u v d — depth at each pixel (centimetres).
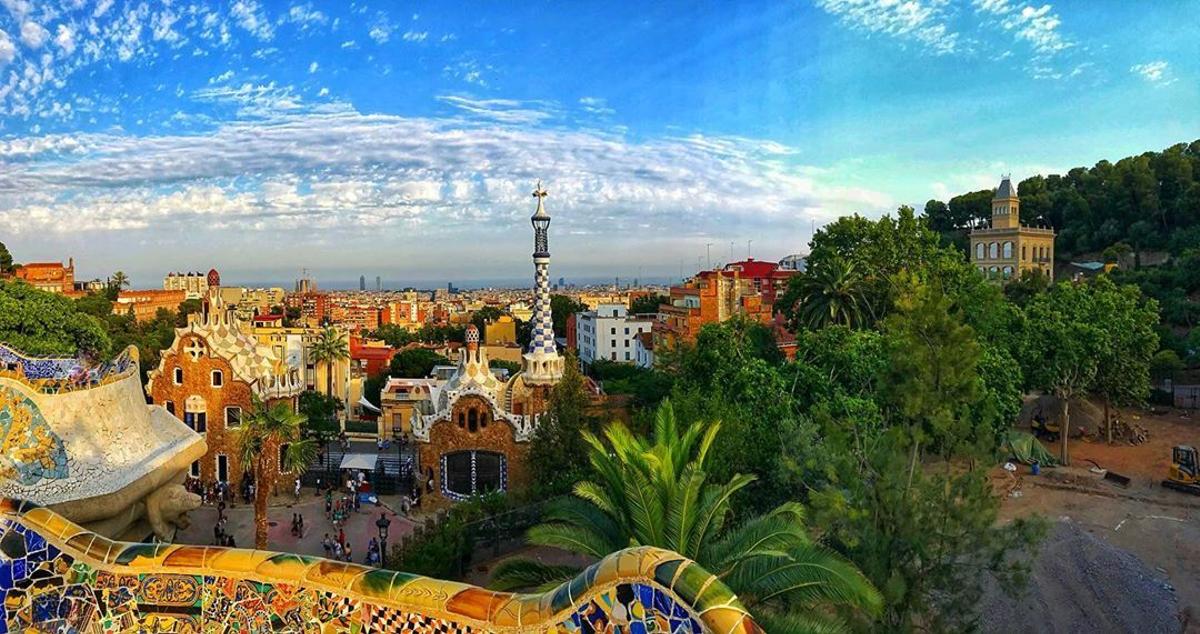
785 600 1631
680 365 5034
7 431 2295
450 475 4384
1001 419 3931
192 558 791
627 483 1827
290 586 765
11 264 9238
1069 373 4647
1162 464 4725
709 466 2609
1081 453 5019
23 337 4762
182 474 3067
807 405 3862
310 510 4281
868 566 1822
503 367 9825
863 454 2103
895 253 5644
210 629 778
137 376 2995
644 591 613
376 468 4762
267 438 3500
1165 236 11931
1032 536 1923
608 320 11556
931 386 2067
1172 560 3189
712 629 566
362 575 758
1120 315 5022
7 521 817
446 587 733
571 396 3972
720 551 1745
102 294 11888
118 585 795
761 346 5544
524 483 4244
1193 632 2553
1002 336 4747
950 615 1939
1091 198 13275
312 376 8388
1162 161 12450
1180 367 6856
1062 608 2512
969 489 1894
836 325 4562
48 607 800
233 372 4634
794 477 2445
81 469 2484
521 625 677
